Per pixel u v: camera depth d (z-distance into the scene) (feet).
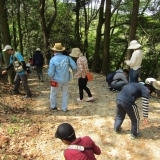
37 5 58.70
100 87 30.19
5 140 16.51
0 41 52.65
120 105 16.42
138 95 16.05
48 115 21.04
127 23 50.93
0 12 26.53
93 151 9.77
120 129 18.56
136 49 24.70
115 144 16.87
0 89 26.48
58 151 15.89
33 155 15.30
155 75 51.31
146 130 18.75
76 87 30.12
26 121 19.47
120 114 17.56
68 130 9.12
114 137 17.70
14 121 19.34
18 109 21.91
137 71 25.04
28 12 59.41
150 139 17.49
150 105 23.94
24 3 56.18
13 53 23.90
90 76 23.67
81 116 21.06
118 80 26.43
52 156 15.35
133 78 25.32
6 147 15.85
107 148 16.39
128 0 51.26
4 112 20.79
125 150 16.22
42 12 51.31
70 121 20.03
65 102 21.72
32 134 17.67
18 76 24.85
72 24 66.18
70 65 20.63
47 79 34.96
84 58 23.22
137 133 17.31
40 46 67.05
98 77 37.01
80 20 68.13
